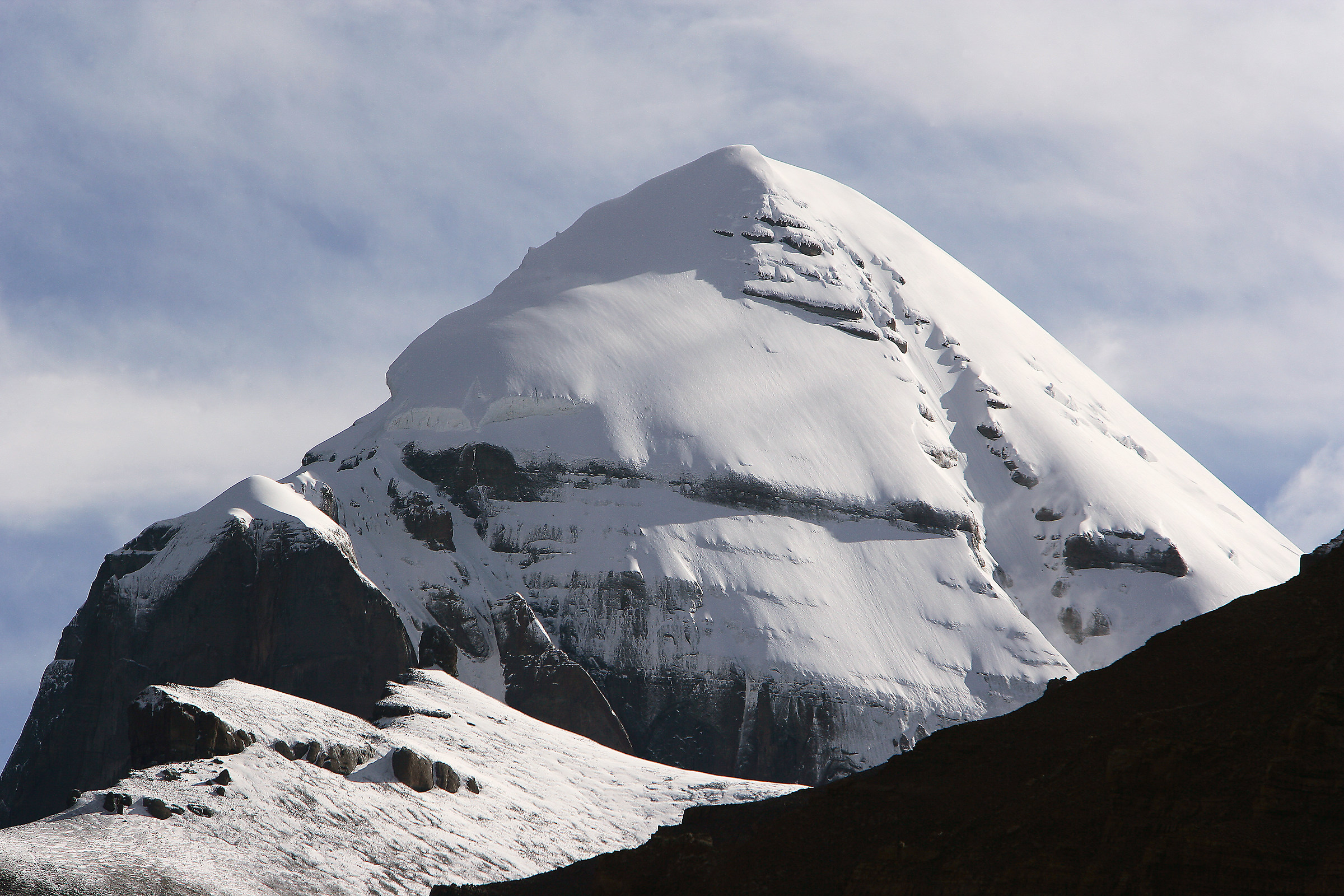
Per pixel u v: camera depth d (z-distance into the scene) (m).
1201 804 171.12
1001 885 178.12
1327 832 158.50
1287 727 175.62
